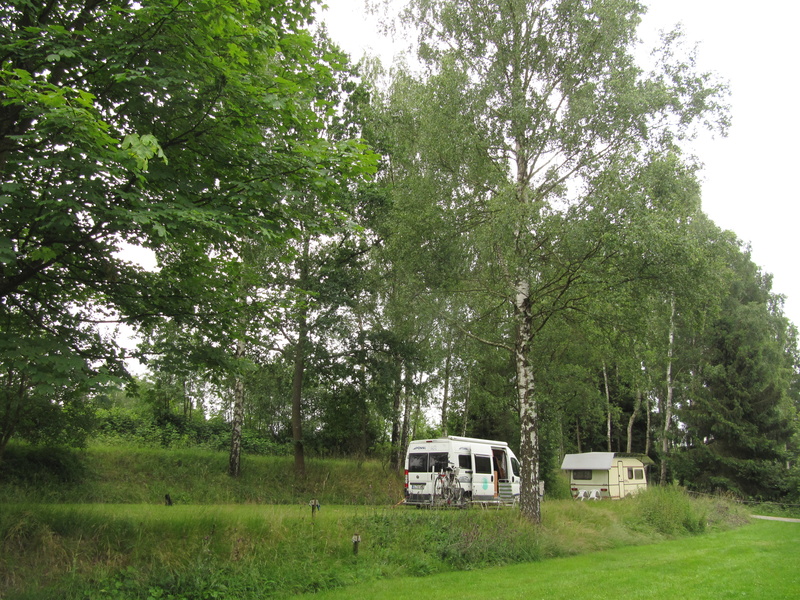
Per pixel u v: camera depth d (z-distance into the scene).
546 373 23.78
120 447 22.58
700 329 14.70
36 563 7.61
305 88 9.12
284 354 23.97
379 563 10.35
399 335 21.11
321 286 22.19
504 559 11.76
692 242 12.21
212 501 19.36
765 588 9.20
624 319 14.45
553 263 14.04
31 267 7.82
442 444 19.45
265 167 8.41
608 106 13.77
